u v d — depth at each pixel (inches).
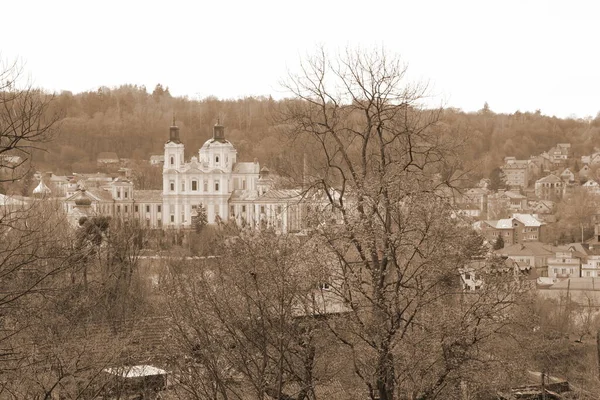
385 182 2507.4
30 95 2351.1
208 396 2484.0
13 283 2576.3
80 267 3331.7
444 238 2463.1
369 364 2420.0
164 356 2792.8
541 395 3885.3
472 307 2432.3
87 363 2783.0
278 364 2434.8
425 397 2412.6
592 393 4175.7
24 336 2736.2
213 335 2484.0
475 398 2600.9
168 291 2768.2
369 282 2434.8
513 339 2706.7
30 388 2628.0
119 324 3351.4
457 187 3265.3
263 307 2425.0
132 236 5777.6
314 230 2488.9
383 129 2874.0
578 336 5807.1
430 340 2368.4
